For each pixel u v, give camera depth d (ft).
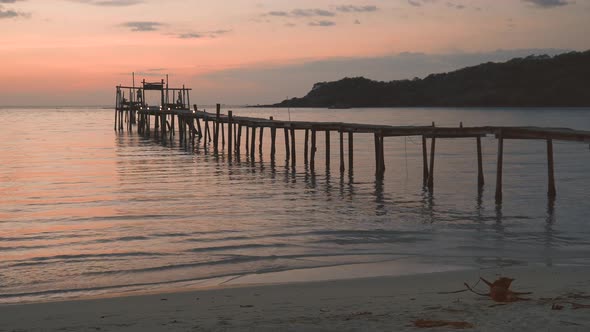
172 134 257.55
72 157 156.66
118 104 296.30
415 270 43.11
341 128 116.98
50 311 30.94
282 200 83.61
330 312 27.99
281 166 132.57
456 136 90.17
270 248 52.31
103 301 33.01
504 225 63.82
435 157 155.74
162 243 55.01
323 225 64.13
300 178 110.42
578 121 390.42
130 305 31.83
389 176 112.98
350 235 58.44
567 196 84.64
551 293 30.58
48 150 180.04
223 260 47.50
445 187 96.48
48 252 51.31
